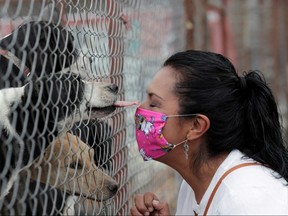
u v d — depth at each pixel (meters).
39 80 2.40
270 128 2.78
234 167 2.67
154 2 5.61
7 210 2.42
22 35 2.51
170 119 2.72
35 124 2.36
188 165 2.82
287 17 11.10
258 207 2.48
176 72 2.72
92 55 3.03
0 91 2.64
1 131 2.62
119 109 3.76
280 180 2.64
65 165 3.04
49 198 2.72
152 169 5.31
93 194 3.07
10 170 2.56
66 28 2.65
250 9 12.04
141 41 4.86
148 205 3.16
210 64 2.72
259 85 2.78
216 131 2.71
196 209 2.85
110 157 3.40
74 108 2.92
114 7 3.51
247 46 11.97
